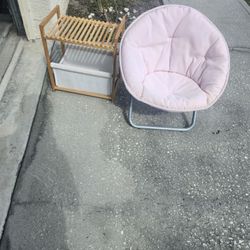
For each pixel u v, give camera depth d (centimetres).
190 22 186
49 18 194
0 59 229
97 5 295
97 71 199
